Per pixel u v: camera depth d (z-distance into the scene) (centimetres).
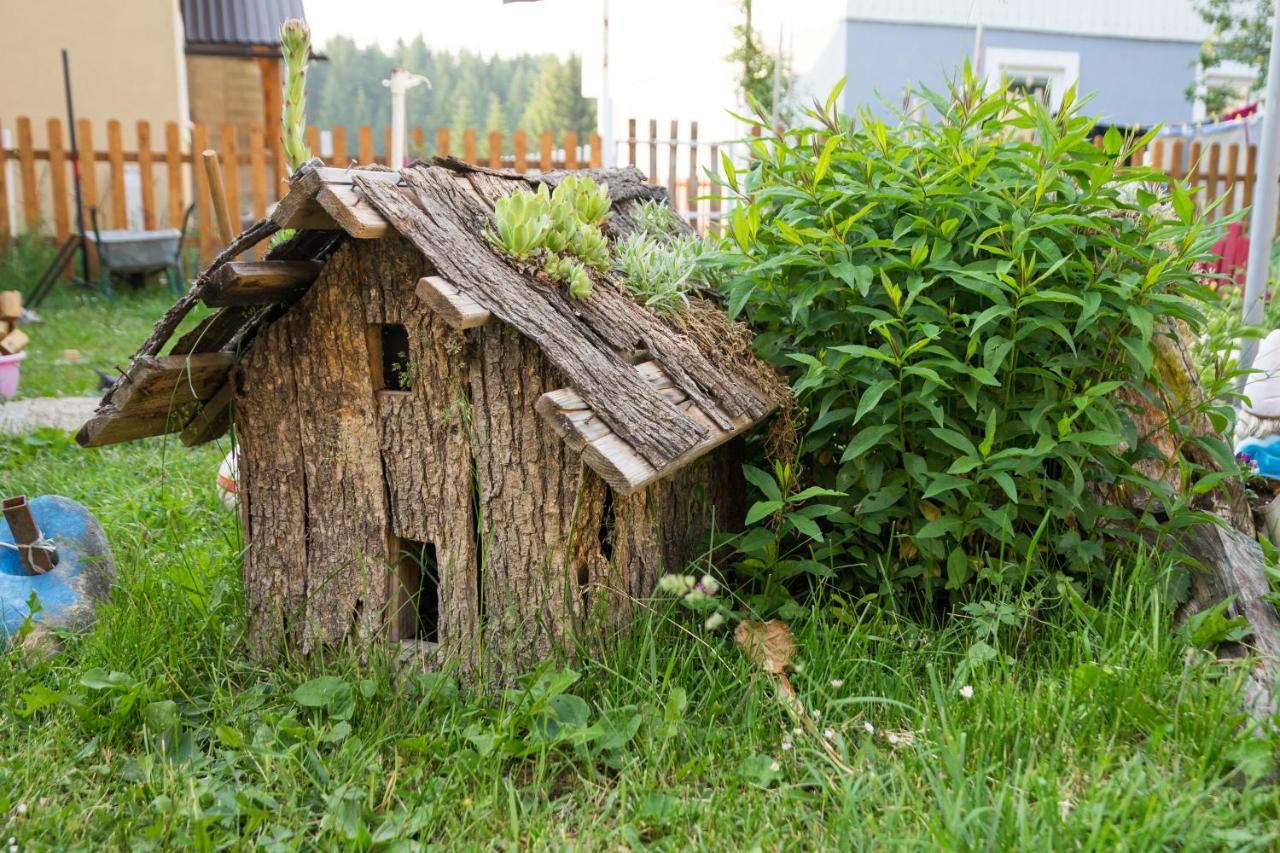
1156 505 347
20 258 1184
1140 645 281
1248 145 1238
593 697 285
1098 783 234
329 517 306
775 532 326
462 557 295
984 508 303
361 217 261
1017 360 321
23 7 1295
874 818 233
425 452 293
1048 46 1414
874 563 334
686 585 273
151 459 546
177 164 1288
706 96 1686
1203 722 257
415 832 238
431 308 271
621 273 332
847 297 326
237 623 328
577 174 379
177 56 1366
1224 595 318
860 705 281
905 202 326
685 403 284
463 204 300
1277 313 606
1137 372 321
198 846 229
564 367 259
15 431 623
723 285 367
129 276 1230
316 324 294
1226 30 1448
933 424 316
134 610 318
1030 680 284
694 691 286
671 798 244
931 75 1377
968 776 247
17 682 304
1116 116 1473
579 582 289
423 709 280
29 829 238
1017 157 317
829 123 356
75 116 1336
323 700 279
